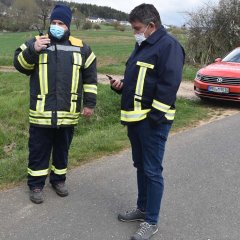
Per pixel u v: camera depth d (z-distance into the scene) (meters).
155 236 4.22
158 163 4.11
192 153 6.95
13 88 13.31
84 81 5.00
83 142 7.17
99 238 4.14
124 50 36.91
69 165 6.09
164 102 3.84
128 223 4.45
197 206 4.93
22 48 4.75
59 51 4.70
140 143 4.15
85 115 5.05
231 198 5.18
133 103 4.02
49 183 5.39
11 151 7.75
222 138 7.96
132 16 3.91
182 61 3.91
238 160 6.66
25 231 4.21
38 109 4.73
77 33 65.62
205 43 21.36
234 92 10.91
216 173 6.04
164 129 4.04
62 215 4.57
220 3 21.42
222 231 4.37
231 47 21.34
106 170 5.98
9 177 5.46
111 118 9.96
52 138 4.93
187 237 4.23
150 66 3.88
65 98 4.76
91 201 4.95
